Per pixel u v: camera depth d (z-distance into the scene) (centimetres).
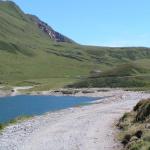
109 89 17438
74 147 3625
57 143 3850
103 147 3578
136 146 3095
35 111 9406
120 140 3834
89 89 17950
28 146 3753
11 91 19862
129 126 4391
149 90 15600
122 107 7369
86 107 7694
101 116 5956
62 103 12312
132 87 18238
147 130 3600
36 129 4850
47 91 18975
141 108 4819
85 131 4538
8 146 3788
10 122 5894
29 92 19288
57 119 5816
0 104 12425
